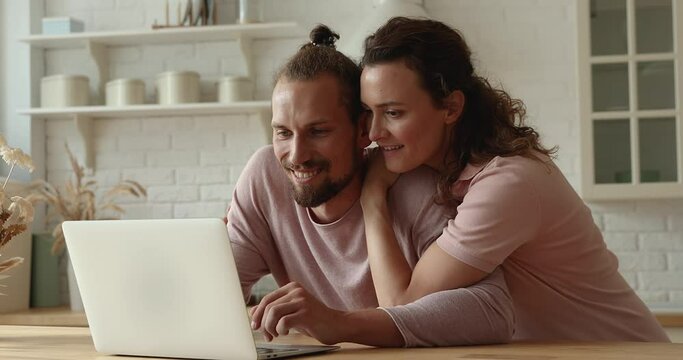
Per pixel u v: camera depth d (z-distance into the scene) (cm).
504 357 147
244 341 149
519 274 195
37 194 436
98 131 471
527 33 441
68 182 442
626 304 204
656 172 409
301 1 455
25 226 221
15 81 471
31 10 472
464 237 175
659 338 210
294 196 195
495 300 175
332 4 453
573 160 438
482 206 176
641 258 434
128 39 458
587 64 414
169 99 445
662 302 424
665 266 433
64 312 420
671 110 407
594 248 197
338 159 190
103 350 168
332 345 167
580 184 429
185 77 445
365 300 205
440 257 177
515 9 442
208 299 152
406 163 186
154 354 162
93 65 475
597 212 438
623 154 412
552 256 192
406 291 180
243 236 217
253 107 439
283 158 192
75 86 454
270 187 213
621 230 436
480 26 443
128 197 467
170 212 464
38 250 450
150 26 469
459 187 189
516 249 190
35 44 470
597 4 416
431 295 173
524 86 441
